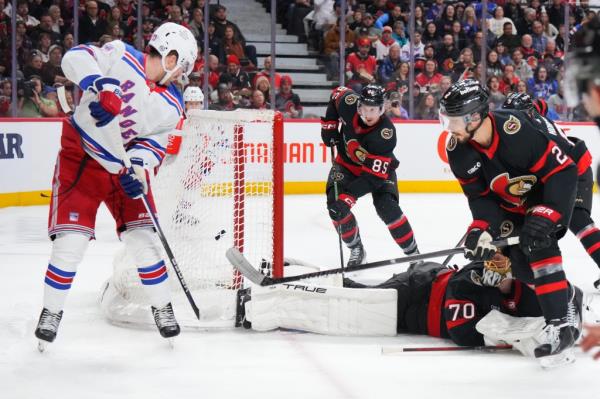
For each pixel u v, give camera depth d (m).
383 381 4.40
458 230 10.99
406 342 5.25
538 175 4.54
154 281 4.95
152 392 4.21
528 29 16.50
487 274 4.97
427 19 16.09
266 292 5.46
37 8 13.95
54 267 4.80
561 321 4.55
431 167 15.48
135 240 4.96
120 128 4.83
